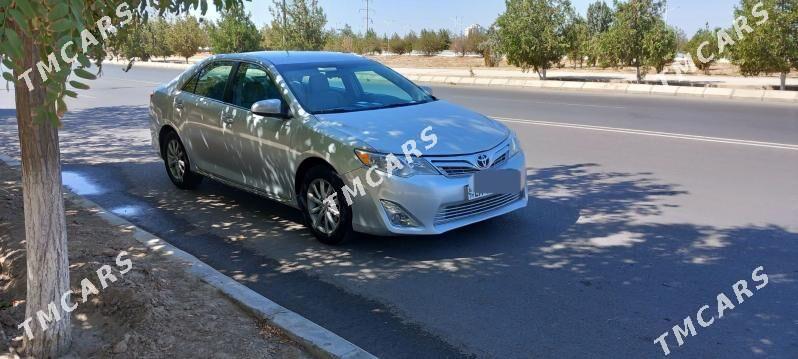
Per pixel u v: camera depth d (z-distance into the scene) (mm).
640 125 12031
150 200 7156
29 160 3279
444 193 5066
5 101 17875
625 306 4320
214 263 5273
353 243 5605
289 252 5465
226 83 6699
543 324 4090
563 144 10156
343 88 6234
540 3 23734
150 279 4434
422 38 49219
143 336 3676
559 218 6250
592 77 25281
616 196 7027
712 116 13164
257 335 3775
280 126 5812
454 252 5367
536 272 4930
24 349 3531
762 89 17656
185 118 7078
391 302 4457
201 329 3799
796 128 11398
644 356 3693
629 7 21047
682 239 5605
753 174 7879
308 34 31359
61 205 3443
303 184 5676
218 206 6871
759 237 5613
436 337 3961
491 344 3861
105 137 11508
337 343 3625
